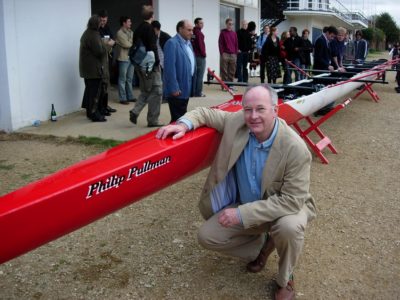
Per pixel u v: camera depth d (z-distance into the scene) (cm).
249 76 1584
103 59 730
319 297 291
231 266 325
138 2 1265
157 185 300
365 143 680
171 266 326
